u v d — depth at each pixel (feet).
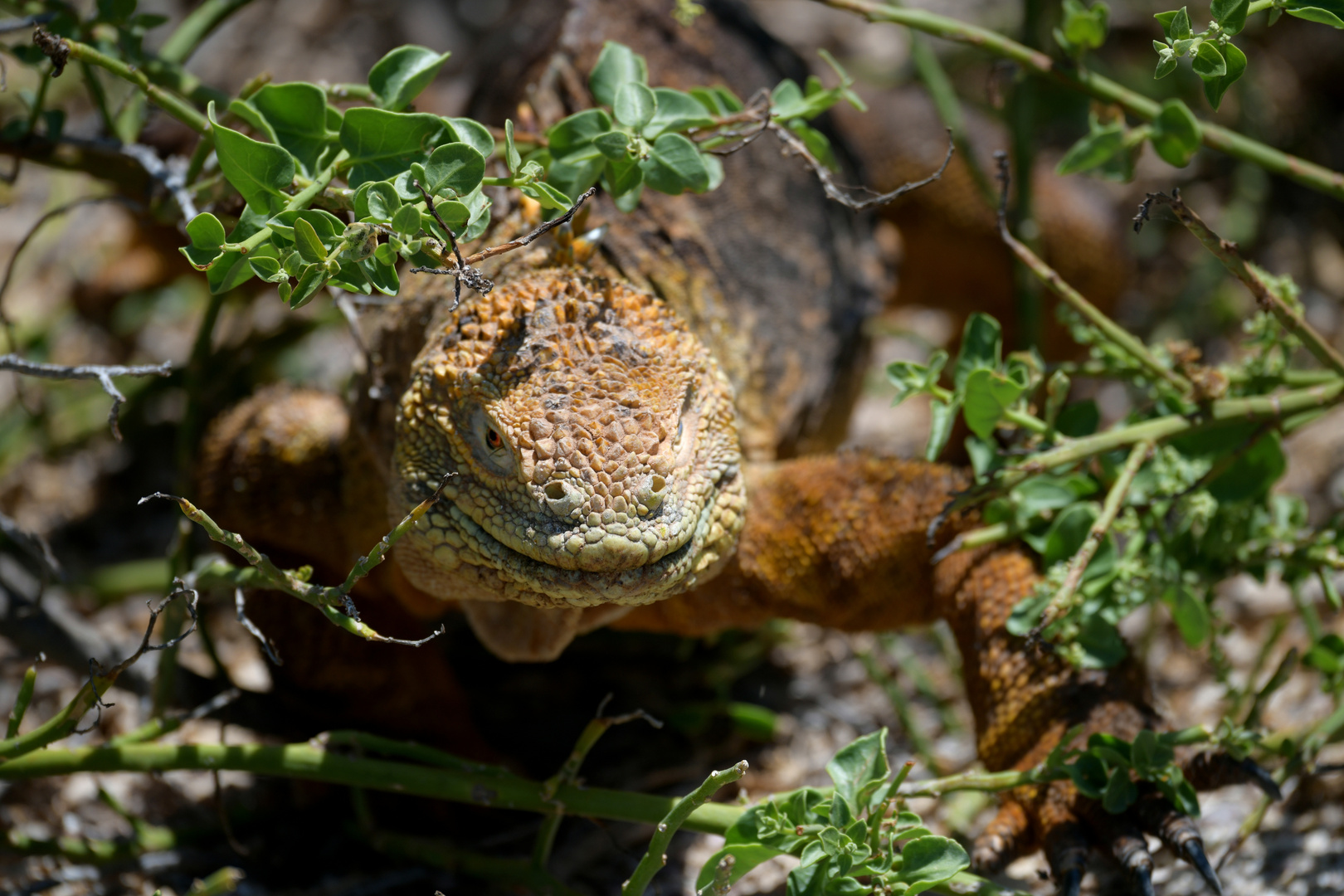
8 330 22.29
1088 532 20.43
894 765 25.27
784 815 16.78
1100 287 34.76
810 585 22.63
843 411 28.45
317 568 24.31
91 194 40.52
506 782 18.71
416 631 23.50
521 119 23.31
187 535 22.18
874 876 16.30
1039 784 19.06
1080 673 20.02
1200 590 21.72
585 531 15.16
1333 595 20.94
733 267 25.39
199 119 17.80
